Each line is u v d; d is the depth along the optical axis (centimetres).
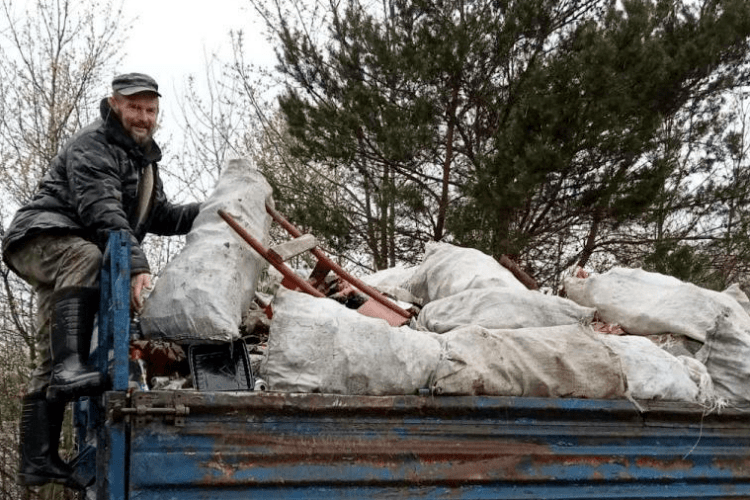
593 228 1365
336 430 372
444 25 1290
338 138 1294
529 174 1186
